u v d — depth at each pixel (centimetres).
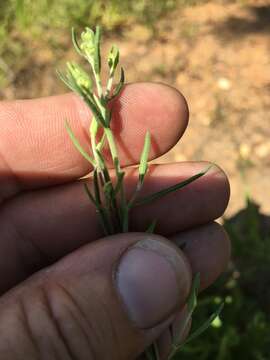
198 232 7
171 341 6
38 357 5
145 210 7
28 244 8
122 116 7
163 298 6
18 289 6
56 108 7
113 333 6
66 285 6
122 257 6
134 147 7
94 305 6
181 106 7
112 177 7
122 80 6
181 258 6
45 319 5
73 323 5
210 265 7
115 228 6
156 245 6
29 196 8
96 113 5
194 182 7
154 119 7
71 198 7
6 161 7
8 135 7
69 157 7
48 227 8
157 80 16
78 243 8
